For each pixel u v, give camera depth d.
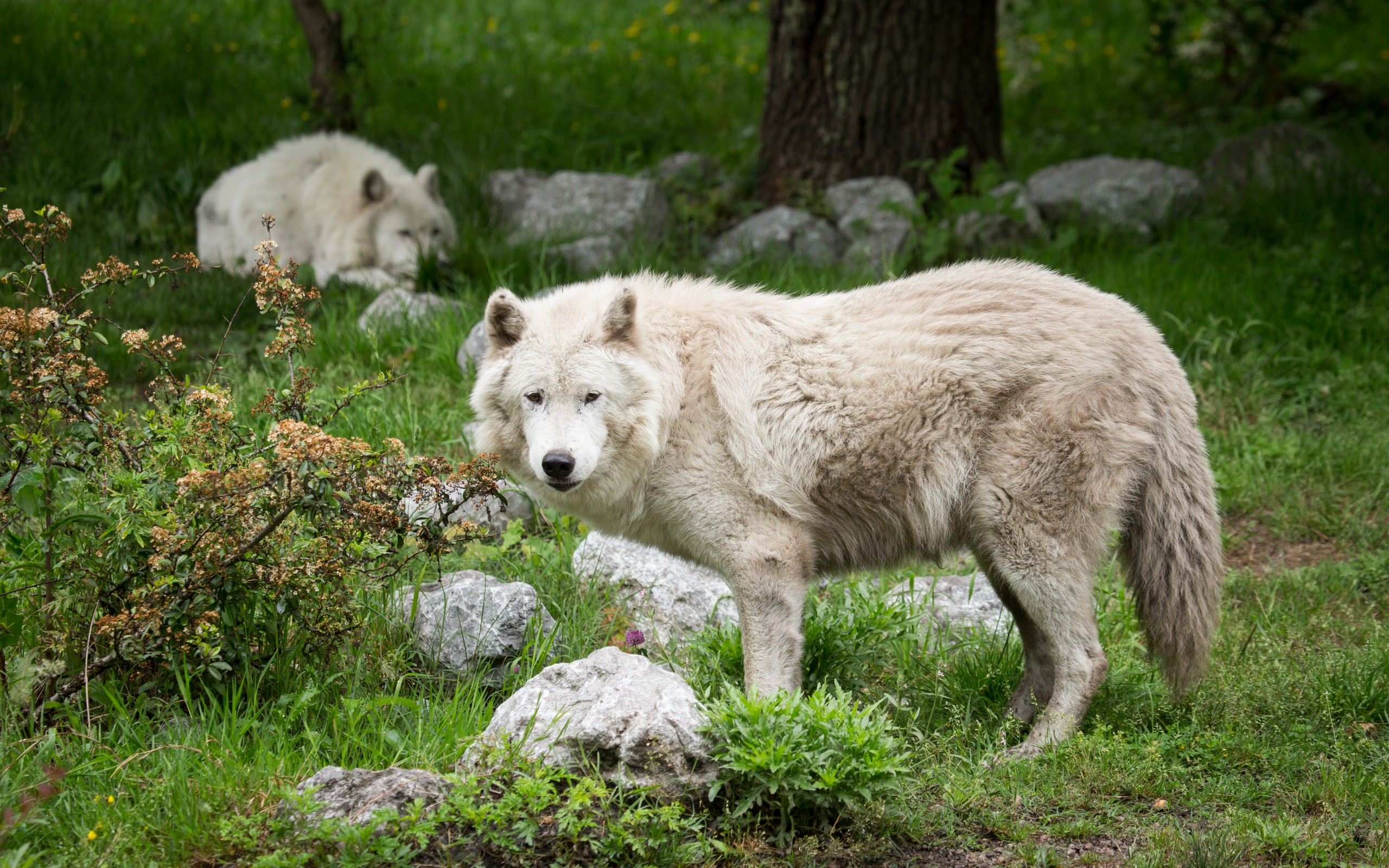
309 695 6.80
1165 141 21.11
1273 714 7.61
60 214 7.24
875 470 7.38
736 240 15.99
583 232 15.95
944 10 16.64
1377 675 7.93
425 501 7.41
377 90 22.06
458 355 12.59
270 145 19.44
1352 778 6.65
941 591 9.59
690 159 18.31
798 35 17.06
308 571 6.91
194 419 7.17
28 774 6.13
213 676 6.93
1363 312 13.88
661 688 6.39
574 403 7.11
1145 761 6.80
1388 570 9.97
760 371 7.46
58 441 7.09
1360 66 25.84
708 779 6.14
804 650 7.88
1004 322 7.38
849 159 16.97
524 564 9.28
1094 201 17.19
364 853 5.51
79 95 19.39
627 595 9.07
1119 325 7.47
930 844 6.14
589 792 5.89
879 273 14.75
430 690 7.75
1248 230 16.58
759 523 7.36
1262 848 5.98
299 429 6.46
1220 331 13.82
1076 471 7.19
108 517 7.03
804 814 6.18
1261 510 11.47
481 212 17.97
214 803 5.89
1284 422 12.75
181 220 17.38
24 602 7.26
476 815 5.64
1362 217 16.08
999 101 17.62
